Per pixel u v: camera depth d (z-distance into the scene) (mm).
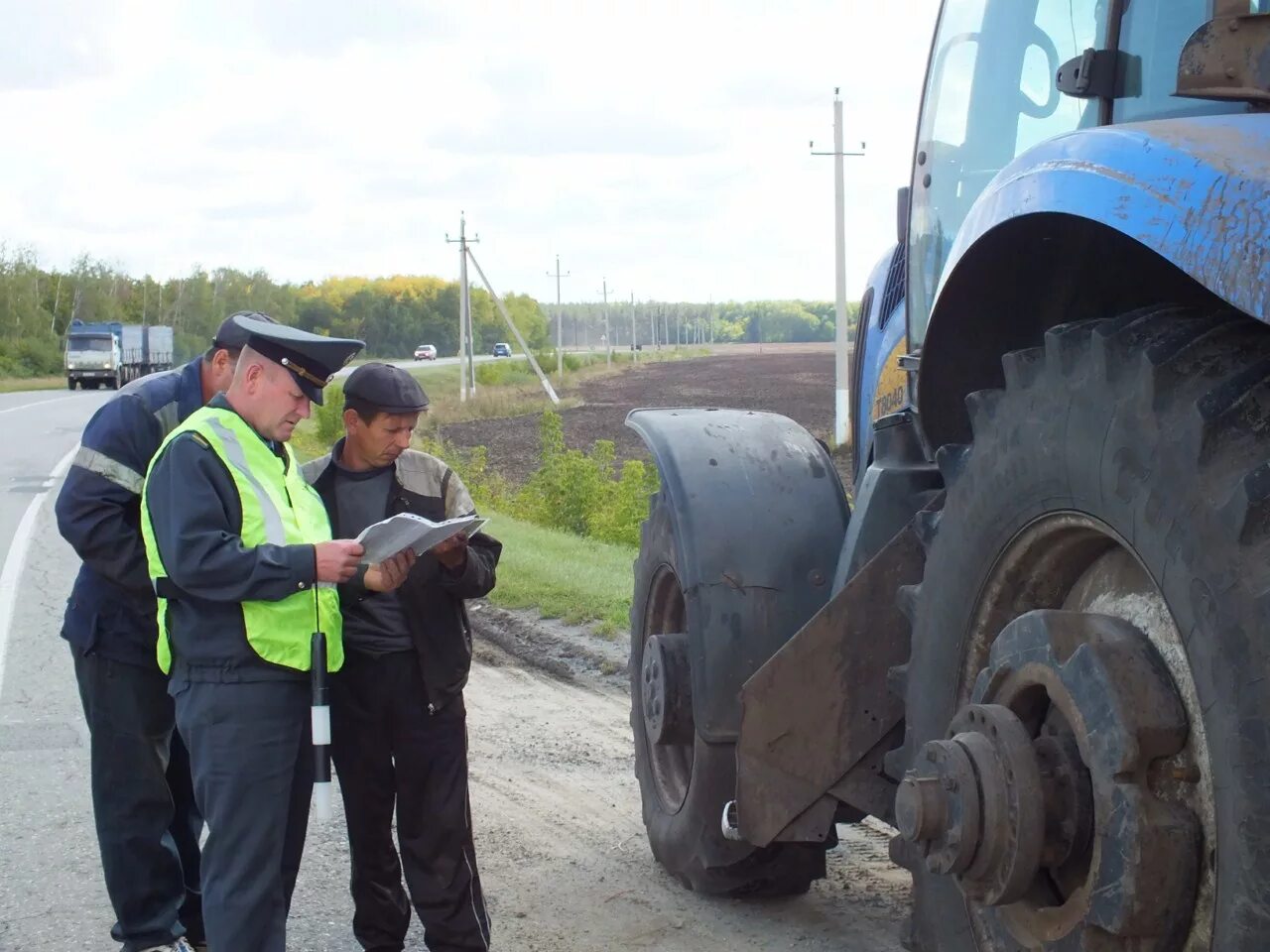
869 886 4836
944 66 4000
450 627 3979
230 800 3504
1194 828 2203
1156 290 2787
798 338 197375
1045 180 2518
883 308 4707
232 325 3953
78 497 3854
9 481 21141
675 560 4570
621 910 4617
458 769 4016
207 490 3471
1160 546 2195
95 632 3998
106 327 64375
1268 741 1955
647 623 5074
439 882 3992
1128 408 2287
